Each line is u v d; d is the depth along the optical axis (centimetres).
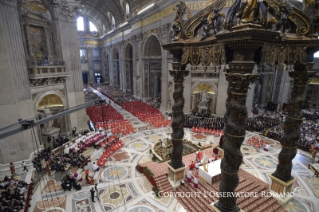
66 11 1878
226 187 632
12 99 1370
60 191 1195
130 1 3694
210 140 1947
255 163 1485
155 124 2316
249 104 2558
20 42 1438
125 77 4750
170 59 2756
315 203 1058
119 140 1933
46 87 1720
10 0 1355
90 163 1523
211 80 2491
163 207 1048
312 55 829
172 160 1141
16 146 1419
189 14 848
